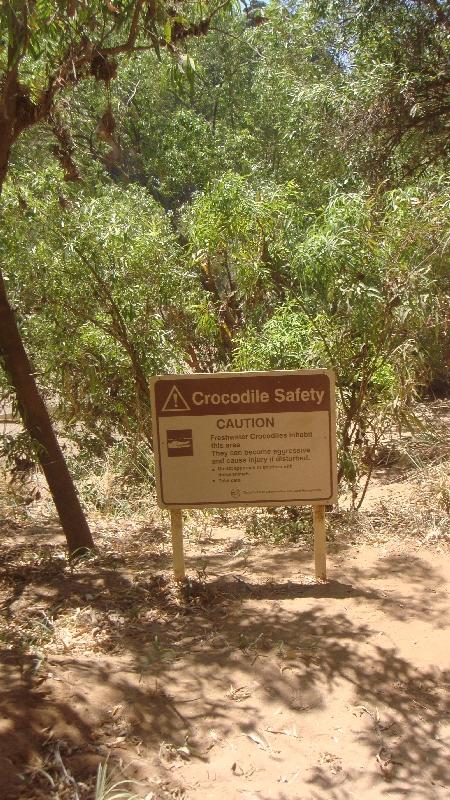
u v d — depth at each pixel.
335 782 3.29
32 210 6.41
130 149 16.81
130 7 5.01
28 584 5.06
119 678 3.82
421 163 11.05
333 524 6.08
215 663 4.01
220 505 4.82
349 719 3.67
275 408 4.78
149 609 4.64
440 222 5.59
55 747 3.29
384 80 10.51
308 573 5.16
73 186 7.52
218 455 4.80
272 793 3.21
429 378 6.78
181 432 4.80
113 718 3.54
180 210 11.31
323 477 4.81
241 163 15.89
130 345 6.68
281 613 4.55
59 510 5.61
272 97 15.26
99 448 8.01
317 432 4.78
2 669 3.80
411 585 4.93
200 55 17.20
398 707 3.75
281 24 13.17
